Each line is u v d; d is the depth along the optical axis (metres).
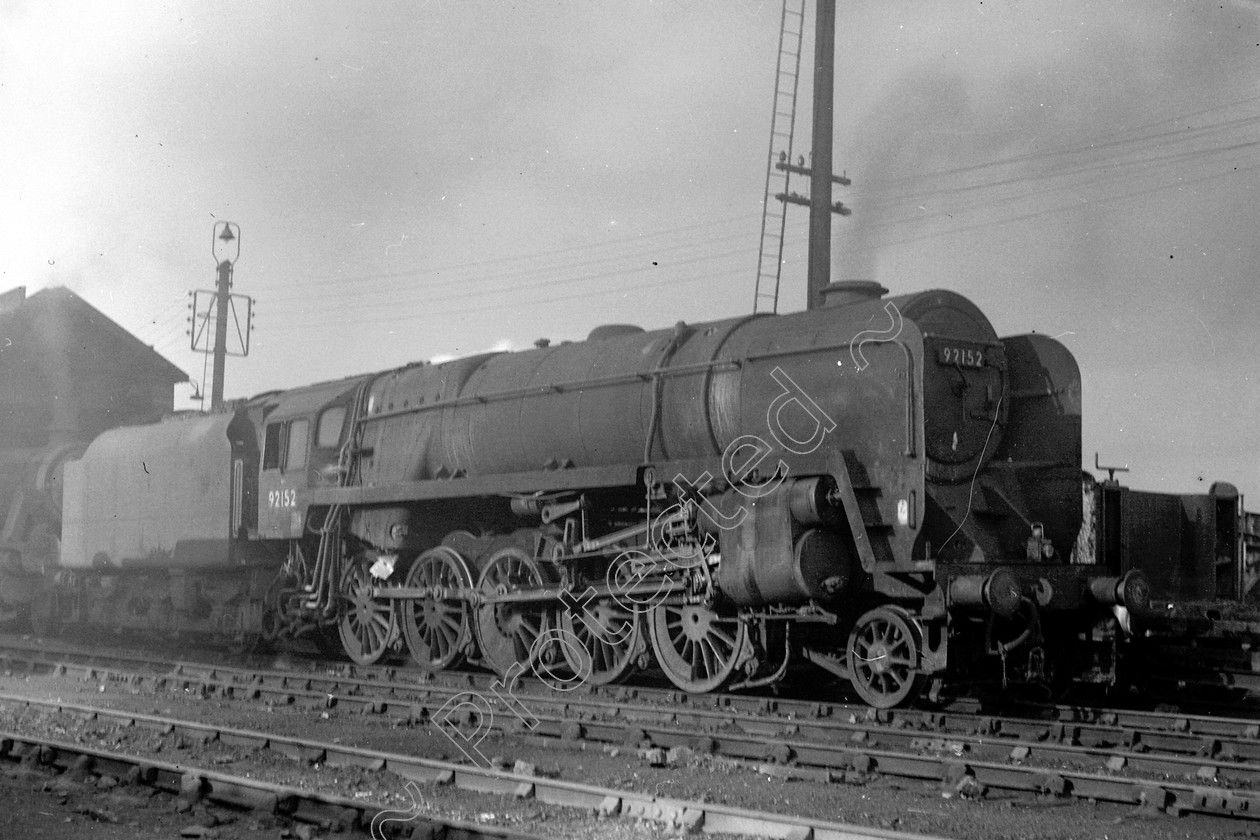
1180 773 8.79
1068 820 7.41
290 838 6.79
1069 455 12.64
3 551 26.12
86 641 23.11
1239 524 15.17
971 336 12.06
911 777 8.70
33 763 8.80
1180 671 13.62
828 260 19.23
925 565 11.02
